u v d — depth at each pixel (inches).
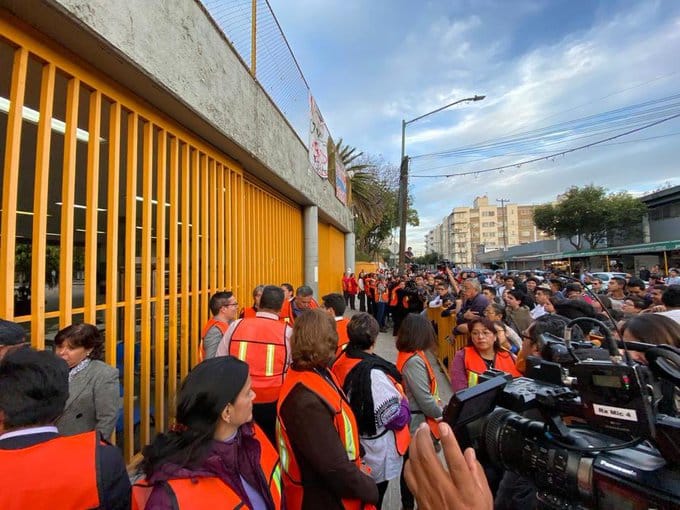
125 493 53.7
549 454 46.5
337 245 612.4
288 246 324.5
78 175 181.3
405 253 657.0
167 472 47.0
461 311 240.4
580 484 42.6
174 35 132.9
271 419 105.7
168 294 154.3
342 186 576.1
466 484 32.2
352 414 76.2
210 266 181.2
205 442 49.5
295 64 297.6
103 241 236.2
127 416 122.6
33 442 50.4
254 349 108.3
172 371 147.9
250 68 206.4
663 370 49.8
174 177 153.4
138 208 202.1
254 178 244.1
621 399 41.5
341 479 65.0
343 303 158.2
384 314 455.2
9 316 89.4
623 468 39.9
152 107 139.9
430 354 351.3
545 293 232.4
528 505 58.4
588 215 1395.2
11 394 51.1
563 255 1359.5
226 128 171.3
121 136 150.4
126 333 124.8
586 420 45.7
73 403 89.3
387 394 88.3
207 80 155.3
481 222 4052.7
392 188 1342.3
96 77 114.3
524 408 52.2
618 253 1116.5
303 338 73.8
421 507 34.9
